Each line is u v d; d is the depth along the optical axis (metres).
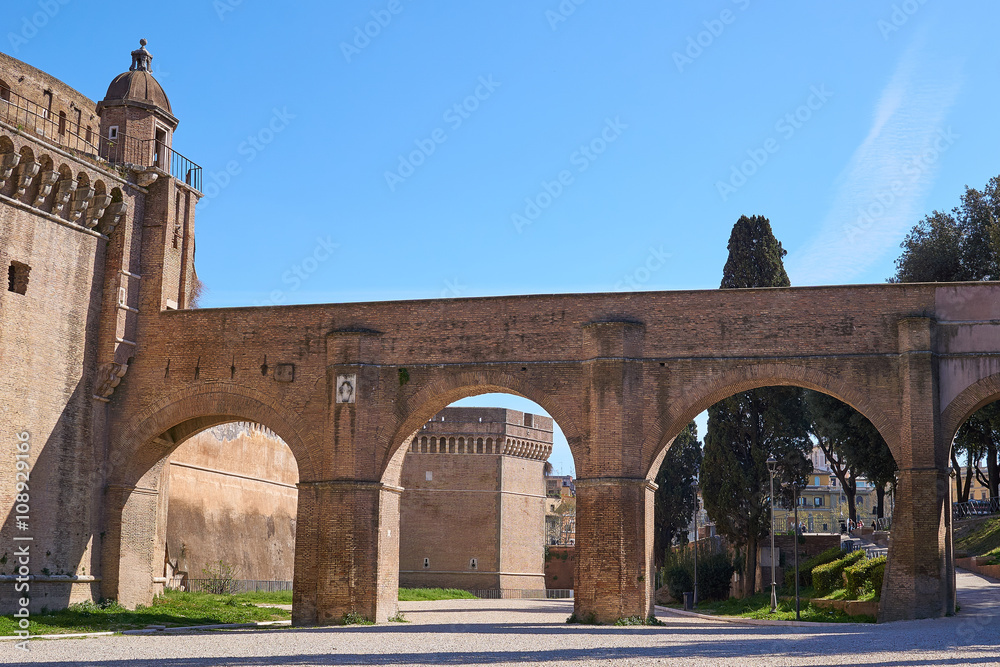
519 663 22.83
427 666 22.47
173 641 31.38
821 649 24.80
